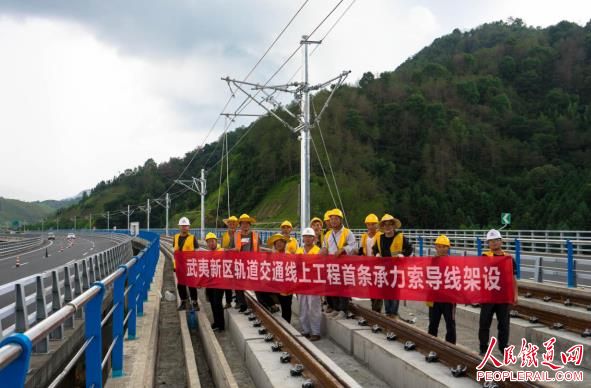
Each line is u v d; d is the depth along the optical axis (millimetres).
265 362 6688
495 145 102438
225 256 10070
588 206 68750
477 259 7547
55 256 36750
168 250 35656
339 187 91875
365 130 108375
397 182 99188
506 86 129250
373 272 8469
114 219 150250
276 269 9438
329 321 9789
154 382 6973
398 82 127000
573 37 132000
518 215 78938
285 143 106312
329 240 9000
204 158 135875
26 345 2281
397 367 6648
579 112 112250
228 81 20172
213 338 8430
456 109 115625
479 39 171125
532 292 11008
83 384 8141
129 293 8086
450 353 6102
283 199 95438
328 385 5082
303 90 20375
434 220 83375
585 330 7598
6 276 20531
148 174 159250
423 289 7961
